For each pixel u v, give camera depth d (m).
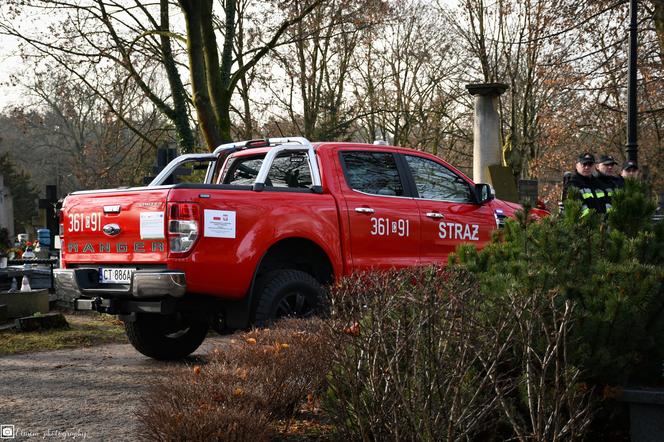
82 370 7.56
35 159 61.28
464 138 38.16
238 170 8.71
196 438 3.88
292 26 22.16
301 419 4.97
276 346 5.16
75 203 7.75
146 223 7.04
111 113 22.62
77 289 7.50
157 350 8.12
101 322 11.39
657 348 4.11
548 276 4.27
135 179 24.97
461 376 3.42
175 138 23.25
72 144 50.72
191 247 6.81
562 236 4.60
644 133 32.44
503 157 26.50
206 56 17.61
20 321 10.20
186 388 4.43
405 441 3.51
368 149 8.31
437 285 3.93
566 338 3.97
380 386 3.62
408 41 38.06
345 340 3.89
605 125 31.20
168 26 21.06
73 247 7.76
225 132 17.78
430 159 8.85
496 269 4.87
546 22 26.02
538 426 3.38
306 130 32.12
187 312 7.45
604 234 4.68
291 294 7.28
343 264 7.76
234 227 7.03
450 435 3.35
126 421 5.48
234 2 21.31
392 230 8.12
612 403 4.08
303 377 4.98
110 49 20.61
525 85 36.50
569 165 35.88
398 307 3.79
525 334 3.75
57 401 6.16
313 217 7.55
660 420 3.86
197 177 12.95
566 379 3.52
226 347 5.45
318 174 7.86
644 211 4.94
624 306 3.97
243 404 4.38
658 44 24.08
